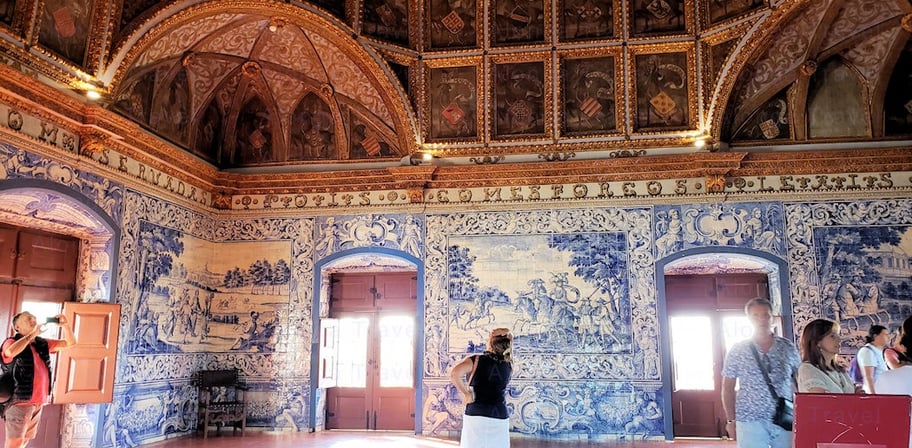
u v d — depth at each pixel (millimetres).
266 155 12305
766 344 4770
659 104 11125
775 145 11000
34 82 7863
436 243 11516
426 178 11516
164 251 10633
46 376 7047
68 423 9086
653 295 10797
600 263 11023
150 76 10219
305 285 11766
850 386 4441
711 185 10828
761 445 4590
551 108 11320
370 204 11828
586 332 10875
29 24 7898
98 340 9117
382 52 11219
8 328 8508
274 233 11984
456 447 9961
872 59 10477
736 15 10273
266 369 11609
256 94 12086
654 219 11000
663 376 10594
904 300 10172
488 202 11477
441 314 11297
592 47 11016
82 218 9016
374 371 12133
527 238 11273
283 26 10516
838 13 9859
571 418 10703
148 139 9898
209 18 9891
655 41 10844
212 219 12078
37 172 8203
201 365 11594
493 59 11289
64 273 9328
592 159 11125
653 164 10953
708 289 11789
